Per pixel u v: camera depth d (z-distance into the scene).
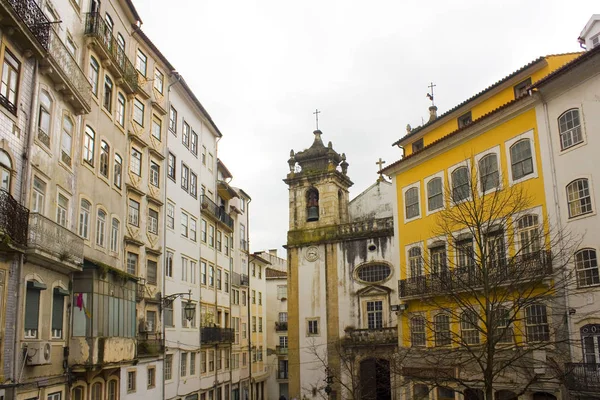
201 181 35.81
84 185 19.77
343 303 36.25
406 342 27.33
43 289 16.11
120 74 23.05
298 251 38.44
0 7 13.51
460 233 23.78
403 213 29.31
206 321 35.12
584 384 17.81
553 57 22.70
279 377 56.84
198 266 34.12
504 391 21.97
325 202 38.81
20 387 14.69
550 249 19.38
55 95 17.30
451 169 26.12
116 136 23.33
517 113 22.75
